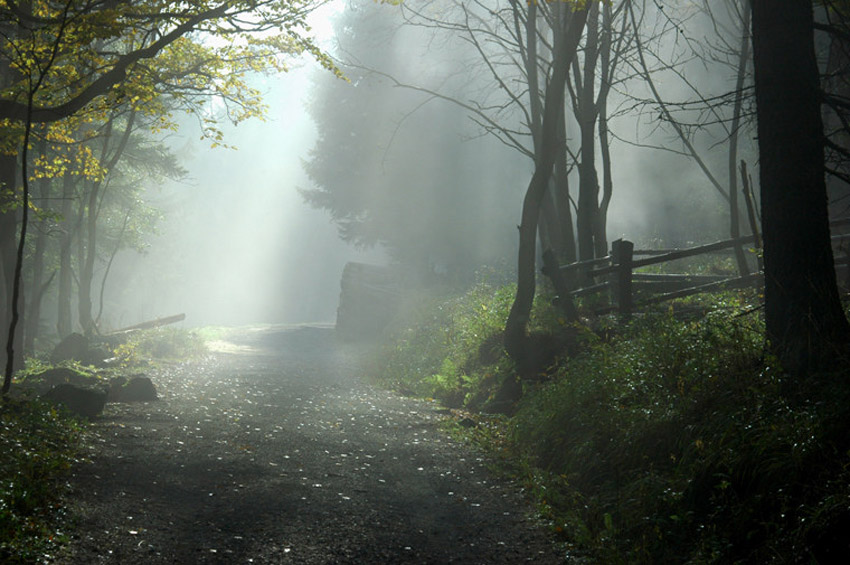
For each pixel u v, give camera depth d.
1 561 5.17
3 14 12.84
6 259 17.20
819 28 7.88
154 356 21.56
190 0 13.23
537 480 7.91
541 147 14.30
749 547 5.36
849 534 4.75
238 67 17.81
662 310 11.95
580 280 16.92
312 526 6.59
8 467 6.96
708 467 6.21
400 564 5.84
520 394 12.58
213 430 10.48
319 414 12.36
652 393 8.19
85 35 12.30
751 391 6.93
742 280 12.02
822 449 5.49
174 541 6.05
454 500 7.57
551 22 17.28
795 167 7.59
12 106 12.74
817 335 7.16
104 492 7.11
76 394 10.66
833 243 12.74
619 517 6.51
